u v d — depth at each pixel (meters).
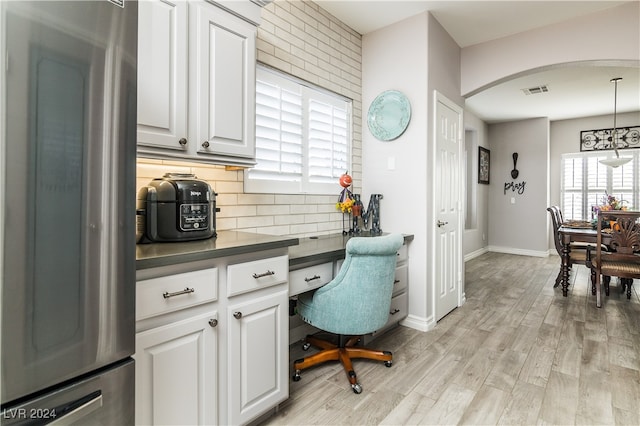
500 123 6.89
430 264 2.90
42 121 0.76
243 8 1.75
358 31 3.18
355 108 3.18
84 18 0.83
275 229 2.43
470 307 3.43
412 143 2.90
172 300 1.21
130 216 0.96
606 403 1.78
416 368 2.17
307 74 2.65
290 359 2.32
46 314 0.78
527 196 6.58
